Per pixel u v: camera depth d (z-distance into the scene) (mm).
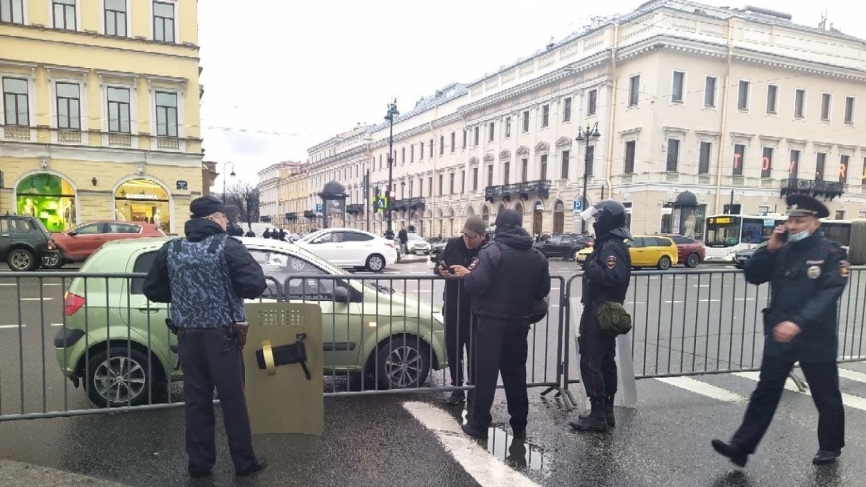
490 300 4117
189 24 27500
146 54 26734
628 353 5234
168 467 3652
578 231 34344
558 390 5402
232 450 3529
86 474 3529
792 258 3641
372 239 19734
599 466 3824
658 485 3566
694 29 35094
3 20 24375
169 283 3492
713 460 3961
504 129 47438
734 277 6449
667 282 14570
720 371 6016
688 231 35219
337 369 5176
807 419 4816
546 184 41906
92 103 26031
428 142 59656
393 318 5320
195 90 27891
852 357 7066
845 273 3525
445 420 4645
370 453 3941
